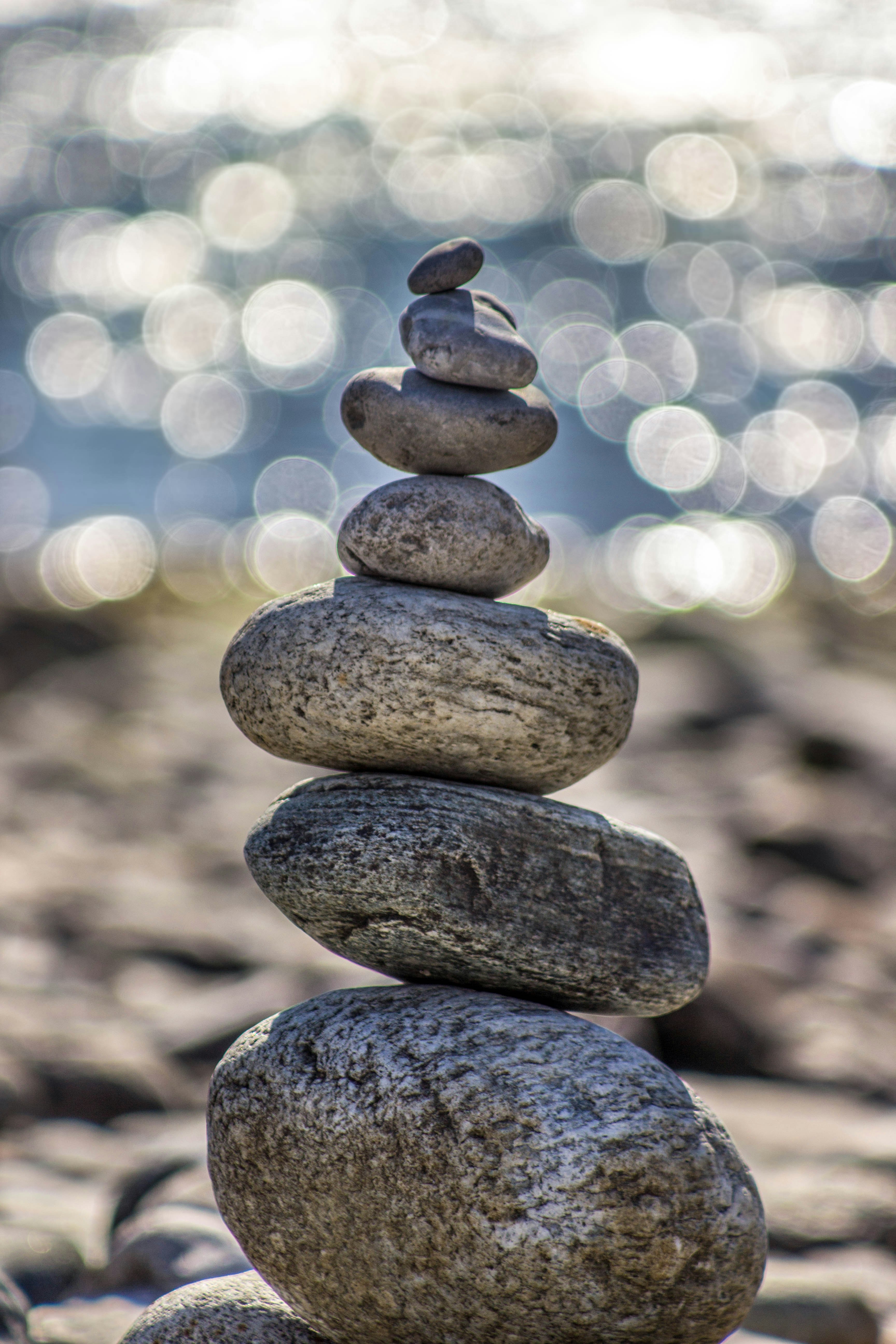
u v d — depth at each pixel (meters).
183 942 7.34
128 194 35.91
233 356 28.03
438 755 2.61
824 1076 5.69
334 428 24.89
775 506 21.97
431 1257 2.30
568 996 2.63
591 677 2.65
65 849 9.34
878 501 21.84
